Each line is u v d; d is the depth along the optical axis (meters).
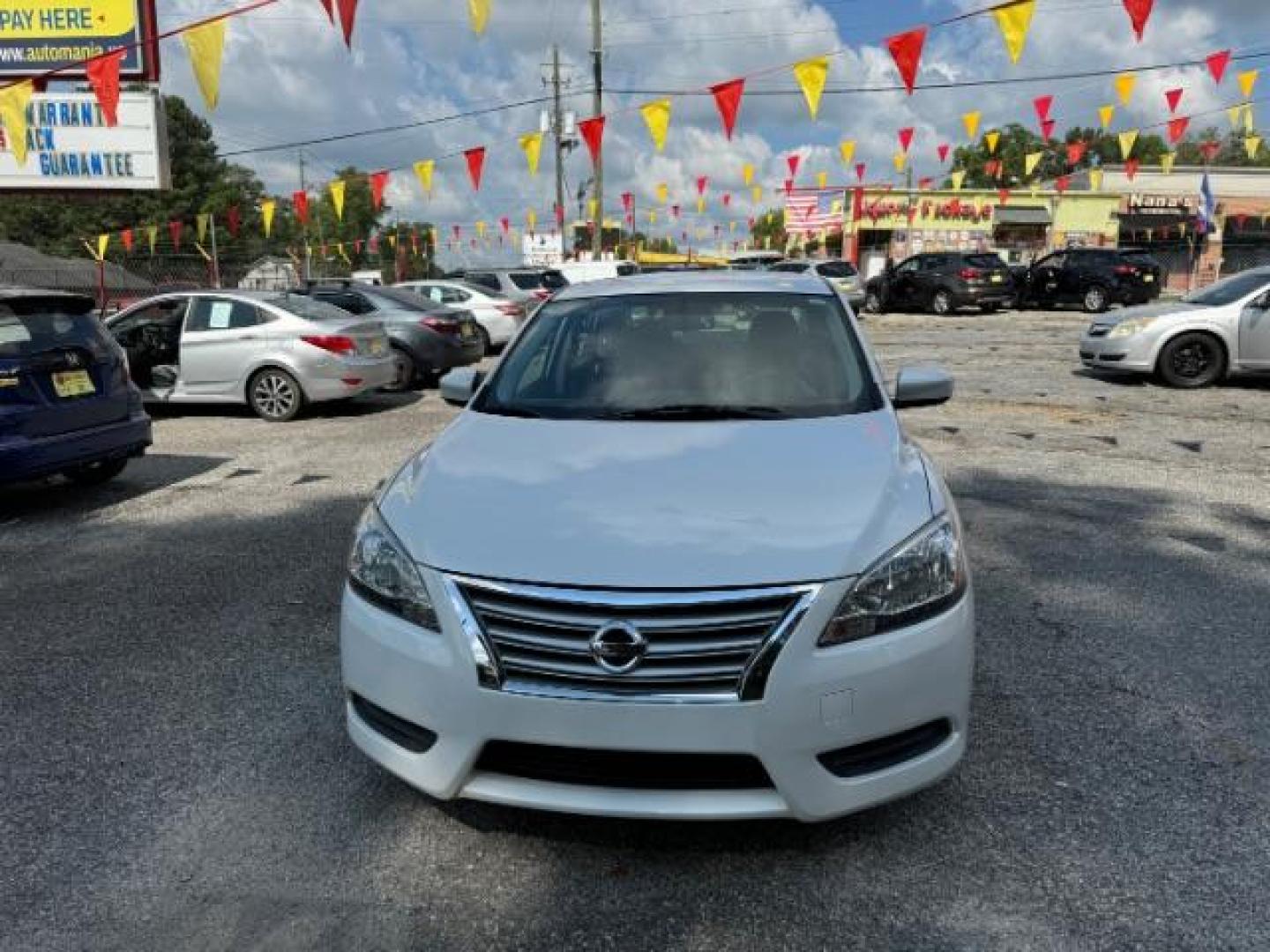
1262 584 4.57
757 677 2.27
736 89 8.54
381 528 2.71
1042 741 3.13
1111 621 4.13
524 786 2.39
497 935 2.31
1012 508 5.98
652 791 2.34
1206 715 3.29
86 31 16.62
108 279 32.62
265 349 9.80
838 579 2.34
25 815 2.83
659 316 4.03
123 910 2.41
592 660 2.30
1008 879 2.47
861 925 2.32
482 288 16.62
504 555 2.42
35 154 16.94
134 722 3.39
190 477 7.32
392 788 2.94
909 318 23.81
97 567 5.14
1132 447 7.80
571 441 3.15
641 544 2.41
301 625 4.25
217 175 56.50
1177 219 39.84
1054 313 24.98
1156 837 2.62
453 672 2.39
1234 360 10.67
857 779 2.38
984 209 38.91
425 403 11.25
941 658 2.45
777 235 65.25
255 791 2.94
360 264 55.84
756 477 2.76
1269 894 2.38
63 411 6.03
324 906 2.42
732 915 2.37
